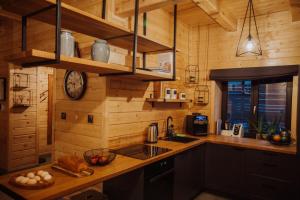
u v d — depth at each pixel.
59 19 1.59
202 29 4.20
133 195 2.21
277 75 3.37
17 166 4.33
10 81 4.23
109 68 2.04
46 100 5.39
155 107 3.35
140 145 2.87
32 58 1.57
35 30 3.33
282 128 3.38
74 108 2.85
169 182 2.57
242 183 3.16
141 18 3.05
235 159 3.22
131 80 2.89
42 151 5.34
